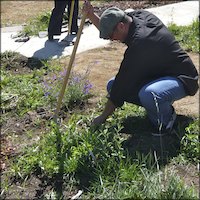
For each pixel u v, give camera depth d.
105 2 5.07
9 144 2.53
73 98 2.88
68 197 2.10
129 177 2.12
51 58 3.67
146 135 2.49
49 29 4.00
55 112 2.58
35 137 2.59
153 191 2.00
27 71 3.46
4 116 2.81
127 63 2.29
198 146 2.32
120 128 2.37
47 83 3.12
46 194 2.12
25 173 2.24
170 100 2.38
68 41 4.00
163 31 2.34
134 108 2.72
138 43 2.26
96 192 2.10
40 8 5.22
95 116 2.70
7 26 4.68
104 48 3.82
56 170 2.22
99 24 2.32
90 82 3.22
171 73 2.39
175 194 1.97
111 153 2.26
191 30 3.99
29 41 4.09
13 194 2.15
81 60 3.59
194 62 3.43
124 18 2.28
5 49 3.94
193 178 2.18
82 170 2.21
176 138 2.44
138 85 2.40
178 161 2.28
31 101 2.91
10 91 3.06
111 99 2.41
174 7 4.73
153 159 2.31
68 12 4.04
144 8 4.81
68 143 2.34
